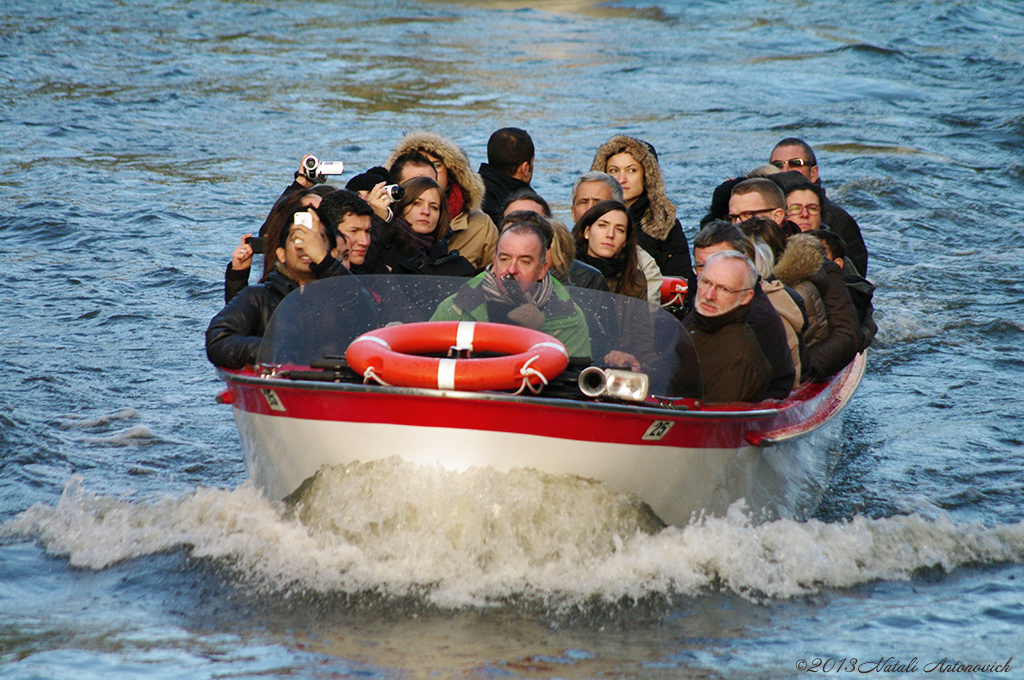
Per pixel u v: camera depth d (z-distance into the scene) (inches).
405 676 452.1
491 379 489.1
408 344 524.4
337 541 526.3
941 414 905.5
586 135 2447.1
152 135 2359.7
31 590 541.6
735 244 649.6
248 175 2001.7
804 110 2819.9
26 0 4377.5
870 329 884.6
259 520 569.0
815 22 4549.7
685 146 2335.1
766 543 592.1
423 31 4239.7
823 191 995.9
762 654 481.1
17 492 696.4
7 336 1072.8
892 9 4783.5
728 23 4574.3
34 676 447.8
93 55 3410.4
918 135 2506.2
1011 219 1795.0
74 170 1971.0
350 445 514.9
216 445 809.5
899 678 461.7
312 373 530.9
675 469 539.2
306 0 4931.1
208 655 469.1
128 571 559.5
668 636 493.4
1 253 1417.3
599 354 549.3
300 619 500.4
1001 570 585.3
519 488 509.0
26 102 2655.0
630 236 703.7
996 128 2573.8
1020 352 1092.5
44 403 884.0
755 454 595.8
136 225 1593.3
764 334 614.5
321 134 2427.4
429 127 2522.1
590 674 457.7
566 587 516.1
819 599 541.3
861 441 835.4
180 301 1232.2
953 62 3631.9
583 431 506.3
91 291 1251.8
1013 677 461.1
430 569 515.5
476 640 483.2
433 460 506.9
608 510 522.9
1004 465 781.3
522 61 3602.4
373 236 725.3
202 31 4023.1
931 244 1611.7
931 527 637.9
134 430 828.6
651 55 3759.8
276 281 617.0
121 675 449.7
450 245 836.0
